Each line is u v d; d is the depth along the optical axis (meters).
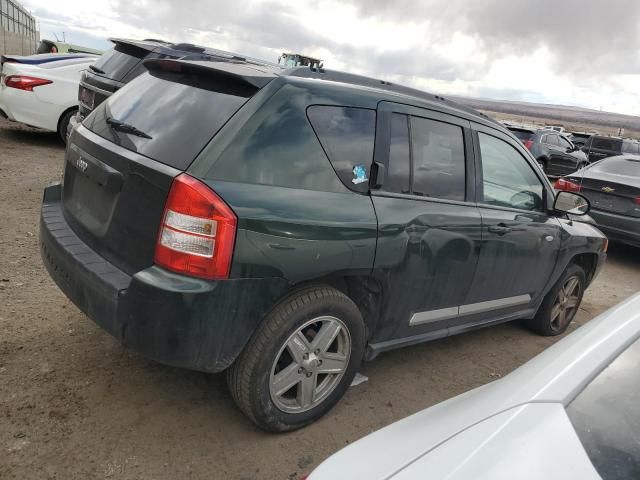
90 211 2.70
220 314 2.24
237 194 2.26
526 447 1.21
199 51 7.38
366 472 1.30
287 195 2.41
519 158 3.82
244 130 2.36
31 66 8.88
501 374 3.77
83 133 2.93
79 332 3.40
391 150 2.90
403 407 3.14
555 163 16.39
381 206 2.77
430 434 1.40
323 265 2.51
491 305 3.71
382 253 2.75
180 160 2.31
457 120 3.33
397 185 2.92
